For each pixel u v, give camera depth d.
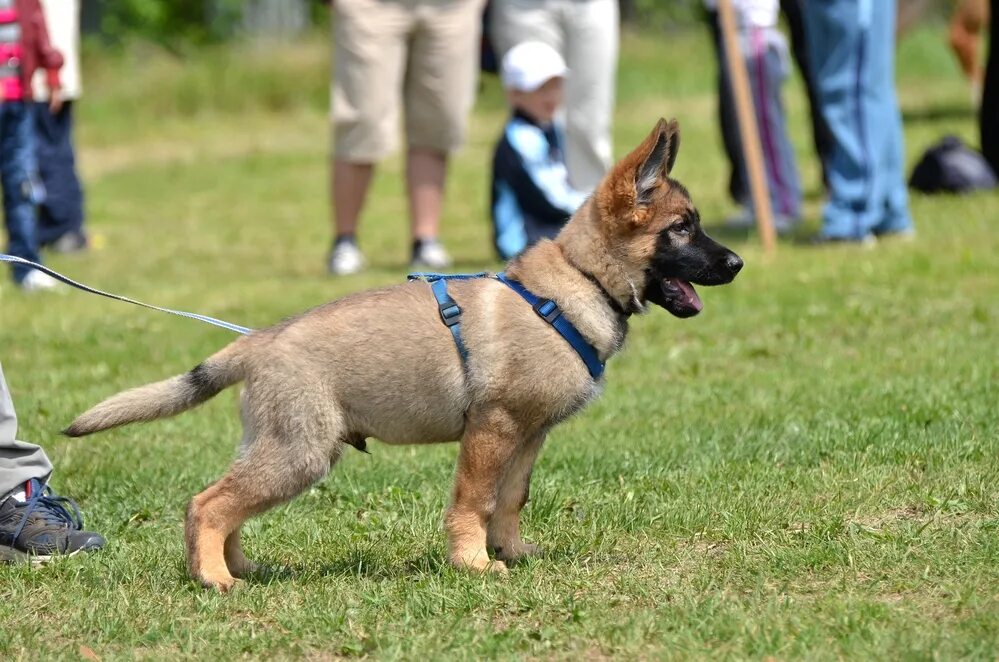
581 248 7.28
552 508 8.25
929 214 17.92
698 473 8.72
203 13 43.78
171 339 13.39
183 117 36.62
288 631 6.45
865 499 8.04
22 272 16.16
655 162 7.35
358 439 7.26
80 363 12.62
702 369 11.80
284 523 8.17
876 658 5.74
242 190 26.33
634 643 6.09
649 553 7.41
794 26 18.22
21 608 6.82
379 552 7.66
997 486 8.08
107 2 42.66
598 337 7.23
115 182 27.77
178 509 8.61
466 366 7.05
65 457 9.69
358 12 15.66
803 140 28.00
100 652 6.27
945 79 37.91
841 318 13.06
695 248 7.39
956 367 10.99
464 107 16.20
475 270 15.94
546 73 15.25
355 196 16.56
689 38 43.47
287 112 37.41
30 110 15.80
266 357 6.98
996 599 6.37
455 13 15.80
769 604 6.42
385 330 7.06
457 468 7.22
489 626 6.38
